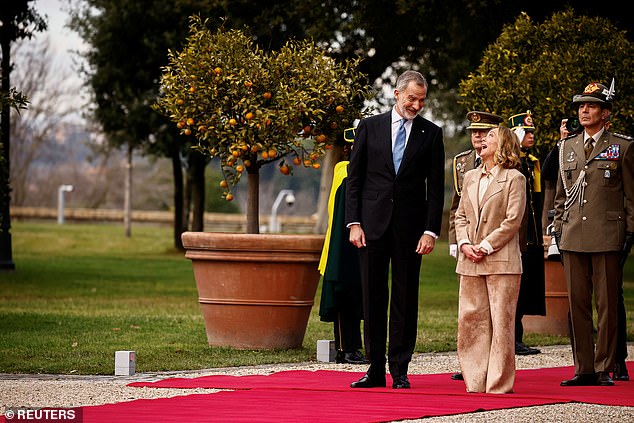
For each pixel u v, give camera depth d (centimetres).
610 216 1800
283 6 4997
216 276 2277
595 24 3062
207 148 2378
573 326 1814
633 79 2939
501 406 1484
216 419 1350
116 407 1462
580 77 2923
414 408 1457
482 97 3062
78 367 1997
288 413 1405
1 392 1647
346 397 1575
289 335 2286
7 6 4288
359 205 1719
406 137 1706
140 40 6072
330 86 2311
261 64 2305
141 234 9375
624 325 1862
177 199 7200
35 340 2450
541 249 2255
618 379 1866
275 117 2256
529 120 2230
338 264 2033
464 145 11456
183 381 1767
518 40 3080
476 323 1688
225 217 11238
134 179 14525
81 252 7550
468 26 5141
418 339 2556
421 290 4631
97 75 6259
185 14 5416
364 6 4734
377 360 1706
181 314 3247
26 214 11819
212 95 2284
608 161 1803
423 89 1691
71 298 3931
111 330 2689
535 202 2238
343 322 2091
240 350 2259
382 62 5456
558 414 1420
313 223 11894
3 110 3391
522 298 2256
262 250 2238
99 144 10906
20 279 4750
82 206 15012
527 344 2491
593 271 1814
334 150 6406
